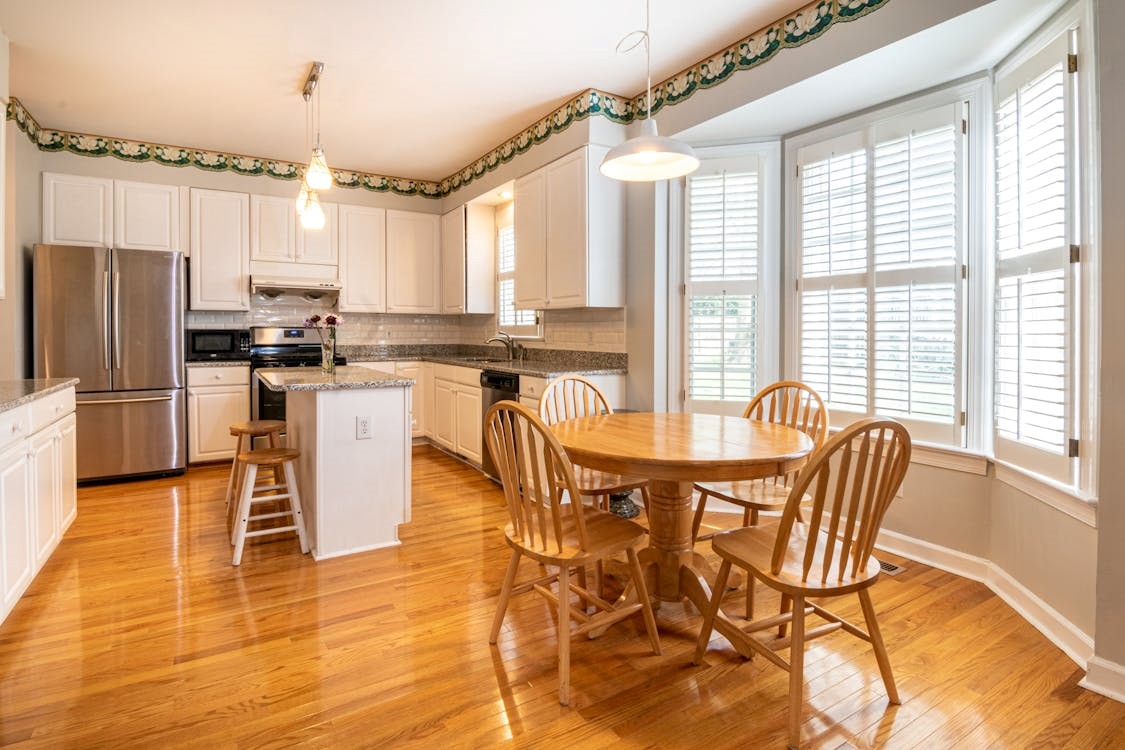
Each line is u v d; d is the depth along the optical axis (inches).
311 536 120.4
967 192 107.4
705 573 102.6
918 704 70.6
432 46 125.1
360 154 200.2
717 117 128.6
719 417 107.1
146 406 172.9
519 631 87.4
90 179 176.7
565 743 63.7
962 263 107.7
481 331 236.1
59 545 120.7
